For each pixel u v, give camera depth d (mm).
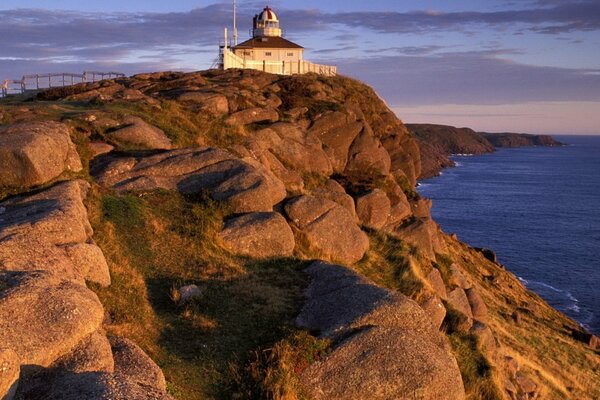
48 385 7406
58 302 8422
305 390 10047
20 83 41000
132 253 13836
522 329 28312
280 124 27828
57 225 11383
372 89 47000
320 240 17859
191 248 14797
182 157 18594
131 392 7180
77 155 16719
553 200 127938
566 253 73875
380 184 29172
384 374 10289
